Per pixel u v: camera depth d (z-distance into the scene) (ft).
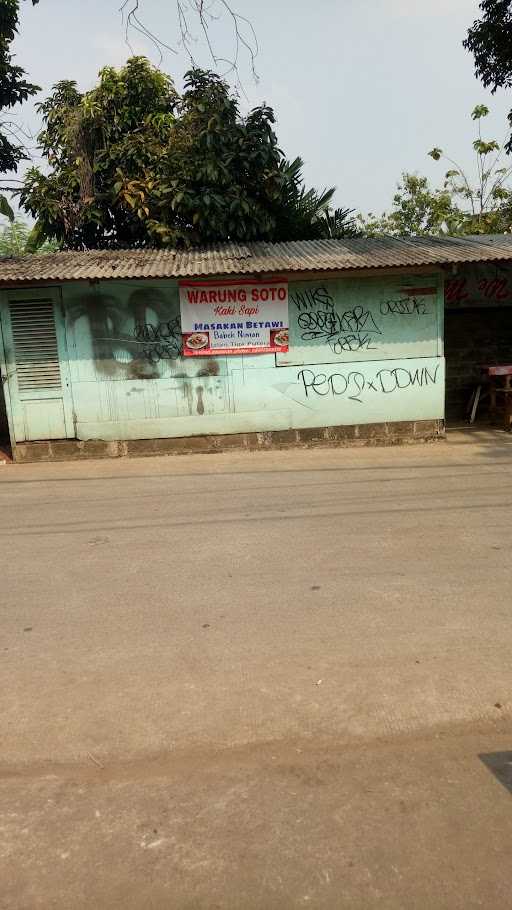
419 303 30.42
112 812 7.97
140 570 15.74
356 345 30.53
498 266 38.32
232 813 7.88
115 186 33.73
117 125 36.40
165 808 8.00
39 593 14.51
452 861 7.09
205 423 30.53
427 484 23.17
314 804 8.00
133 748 9.14
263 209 35.24
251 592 14.19
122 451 30.40
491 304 38.68
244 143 33.71
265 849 7.32
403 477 24.38
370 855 7.20
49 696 10.38
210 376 30.25
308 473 25.58
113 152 35.24
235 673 10.88
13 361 29.43
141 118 36.76
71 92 36.50
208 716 9.77
